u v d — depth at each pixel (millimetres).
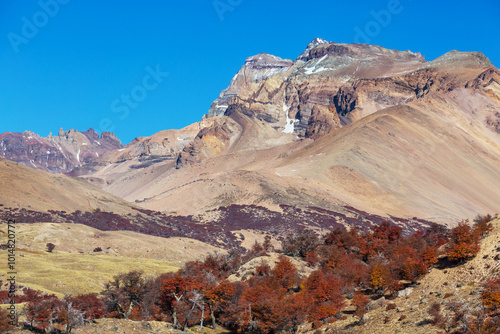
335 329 69312
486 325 54250
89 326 68562
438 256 80000
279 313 77312
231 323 82938
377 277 78688
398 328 61500
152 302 86312
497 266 66438
